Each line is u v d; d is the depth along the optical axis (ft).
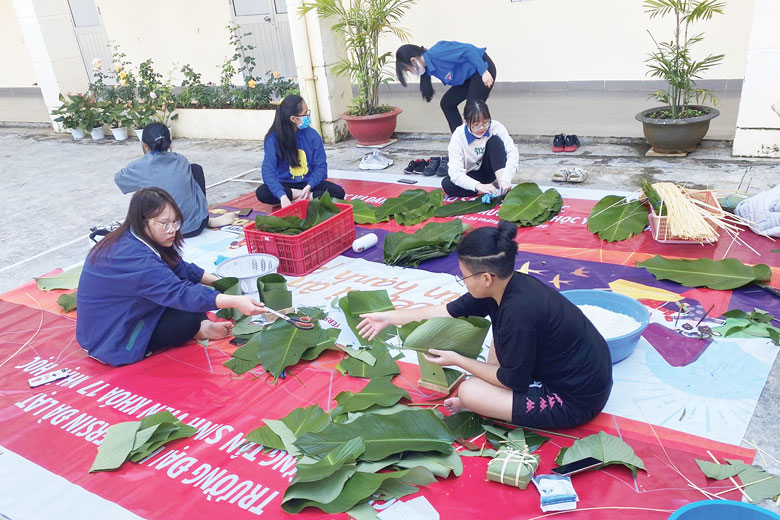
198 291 9.52
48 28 29.73
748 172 16.44
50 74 30.48
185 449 8.03
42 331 11.50
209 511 7.02
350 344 9.92
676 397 8.20
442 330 8.22
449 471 7.13
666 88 25.57
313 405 8.39
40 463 8.05
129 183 14.52
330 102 23.58
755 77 16.65
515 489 6.94
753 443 7.34
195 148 25.80
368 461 7.25
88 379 9.81
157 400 9.10
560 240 13.12
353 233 13.84
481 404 7.64
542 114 24.44
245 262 12.17
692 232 11.80
